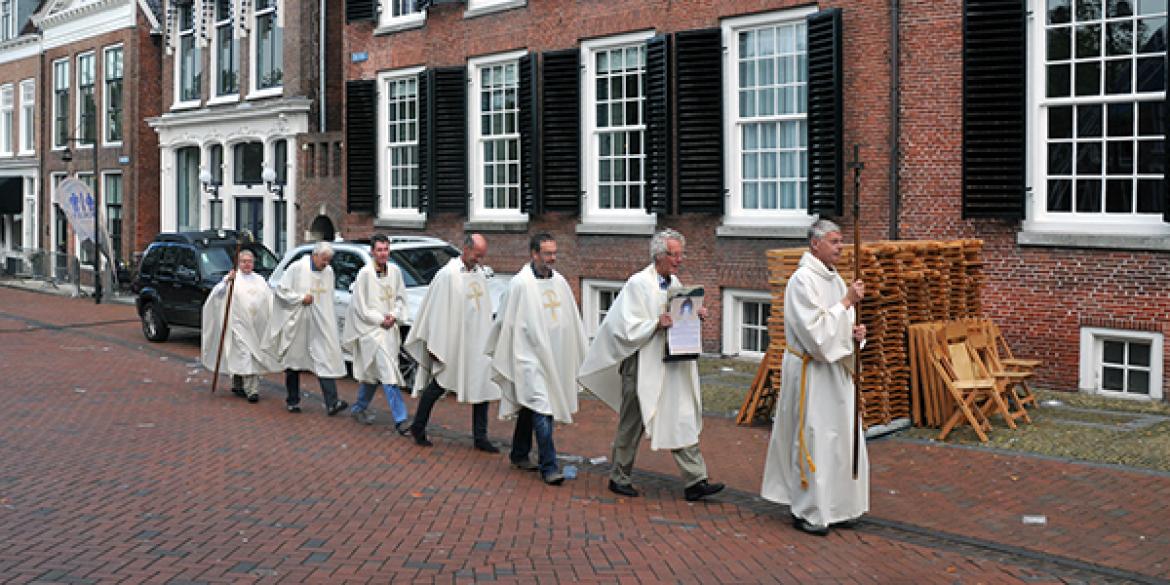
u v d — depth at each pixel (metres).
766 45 15.87
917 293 11.03
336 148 24.73
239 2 27.88
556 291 9.19
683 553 7.01
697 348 8.26
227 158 28.77
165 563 6.70
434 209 21.34
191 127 30.09
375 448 10.41
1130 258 12.25
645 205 17.48
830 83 14.75
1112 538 7.25
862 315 10.41
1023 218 13.12
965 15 13.30
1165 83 12.00
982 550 7.09
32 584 6.24
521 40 19.41
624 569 6.66
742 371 15.15
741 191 16.30
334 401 12.27
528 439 9.53
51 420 11.87
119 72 33.66
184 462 9.72
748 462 9.77
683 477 8.48
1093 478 8.76
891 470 9.23
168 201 31.56
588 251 18.33
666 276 8.41
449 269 10.24
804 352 7.50
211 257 19.31
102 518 7.78
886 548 7.14
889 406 10.66
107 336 20.83
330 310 12.29
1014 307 13.23
